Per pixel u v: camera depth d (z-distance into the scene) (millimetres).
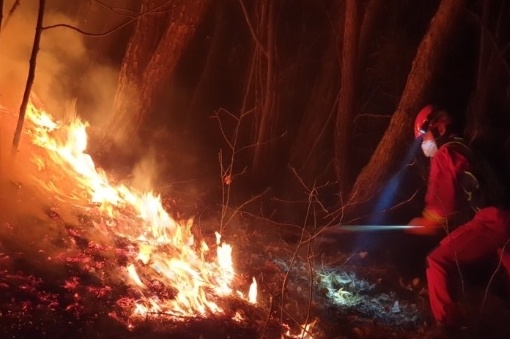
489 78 6930
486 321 4488
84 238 3895
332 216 5984
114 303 3459
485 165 4043
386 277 5121
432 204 4141
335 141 6375
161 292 3744
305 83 7906
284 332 3777
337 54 6816
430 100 5688
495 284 5055
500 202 4012
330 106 7113
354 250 5586
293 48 7977
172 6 5734
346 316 4270
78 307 3291
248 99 7172
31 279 3355
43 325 3082
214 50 8672
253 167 6676
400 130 5707
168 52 5781
